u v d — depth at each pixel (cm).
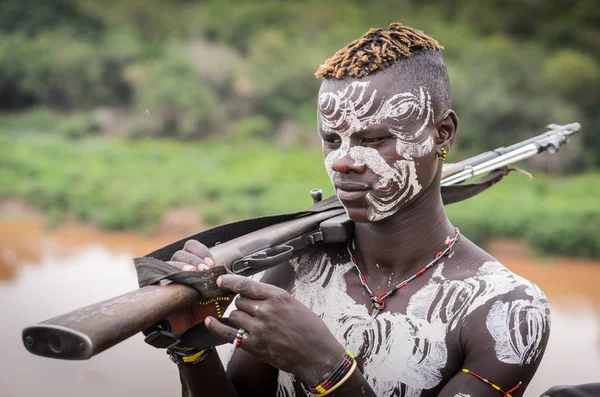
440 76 210
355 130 201
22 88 3297
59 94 3338
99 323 152
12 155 2584
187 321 187
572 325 1212
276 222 224
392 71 202
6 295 1287
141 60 3341
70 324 149
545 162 2602
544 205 2095
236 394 217
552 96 2839
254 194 2280
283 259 203
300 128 3017
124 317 157
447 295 209
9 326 1073
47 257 1712
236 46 3469
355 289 222
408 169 204
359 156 202
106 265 1616
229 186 2284
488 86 2786
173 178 2402
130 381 812
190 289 177
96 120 3169
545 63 2959
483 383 196
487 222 1906
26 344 153
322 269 229
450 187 246
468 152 2714
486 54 2922
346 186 204
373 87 200
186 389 216
